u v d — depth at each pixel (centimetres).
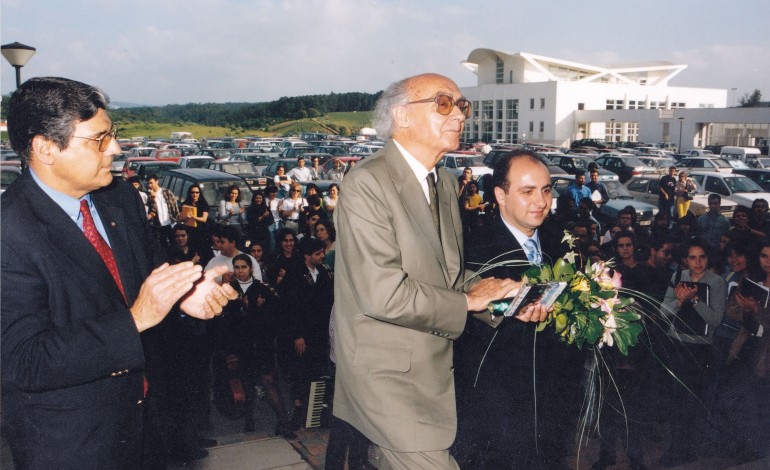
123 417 187
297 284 475
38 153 178
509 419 295
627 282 512
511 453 297
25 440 178
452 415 218
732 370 431
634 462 394
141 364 176
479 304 218
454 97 221
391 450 211
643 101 6769
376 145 3703
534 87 6444
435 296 204
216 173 1341
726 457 404
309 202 1095
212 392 502
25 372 166
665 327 431
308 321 475
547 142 6375
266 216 1105
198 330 415
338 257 220
